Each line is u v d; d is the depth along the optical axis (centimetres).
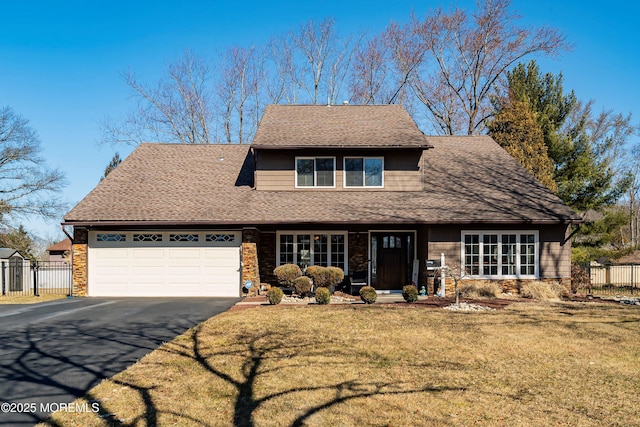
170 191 1903
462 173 2055
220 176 2039
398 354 870
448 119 3481
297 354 867
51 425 564
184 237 1761
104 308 1411
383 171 1923
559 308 1348
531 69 2873
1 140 3378
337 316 1197
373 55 3653
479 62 3344
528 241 1742
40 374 751
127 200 1823
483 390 699
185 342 951
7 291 2098
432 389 700
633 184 4425
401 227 1859
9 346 925
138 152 2234
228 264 1753
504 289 1719
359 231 1862
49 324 1147
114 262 1753
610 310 1309
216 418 596
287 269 1648
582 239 2739
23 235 3841
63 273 2236
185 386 705
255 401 651
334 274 1650
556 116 2838
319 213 1738
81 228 1758
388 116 2208
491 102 3194
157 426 570
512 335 1012
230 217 1711
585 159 2588
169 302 1552
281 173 1920
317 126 2064
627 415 618
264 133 1970
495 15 3241
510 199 1833
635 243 4397
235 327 1076
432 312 1264
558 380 746
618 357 866
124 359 837
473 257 1728
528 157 2359
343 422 588
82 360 829
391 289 1881
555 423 593
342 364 811
